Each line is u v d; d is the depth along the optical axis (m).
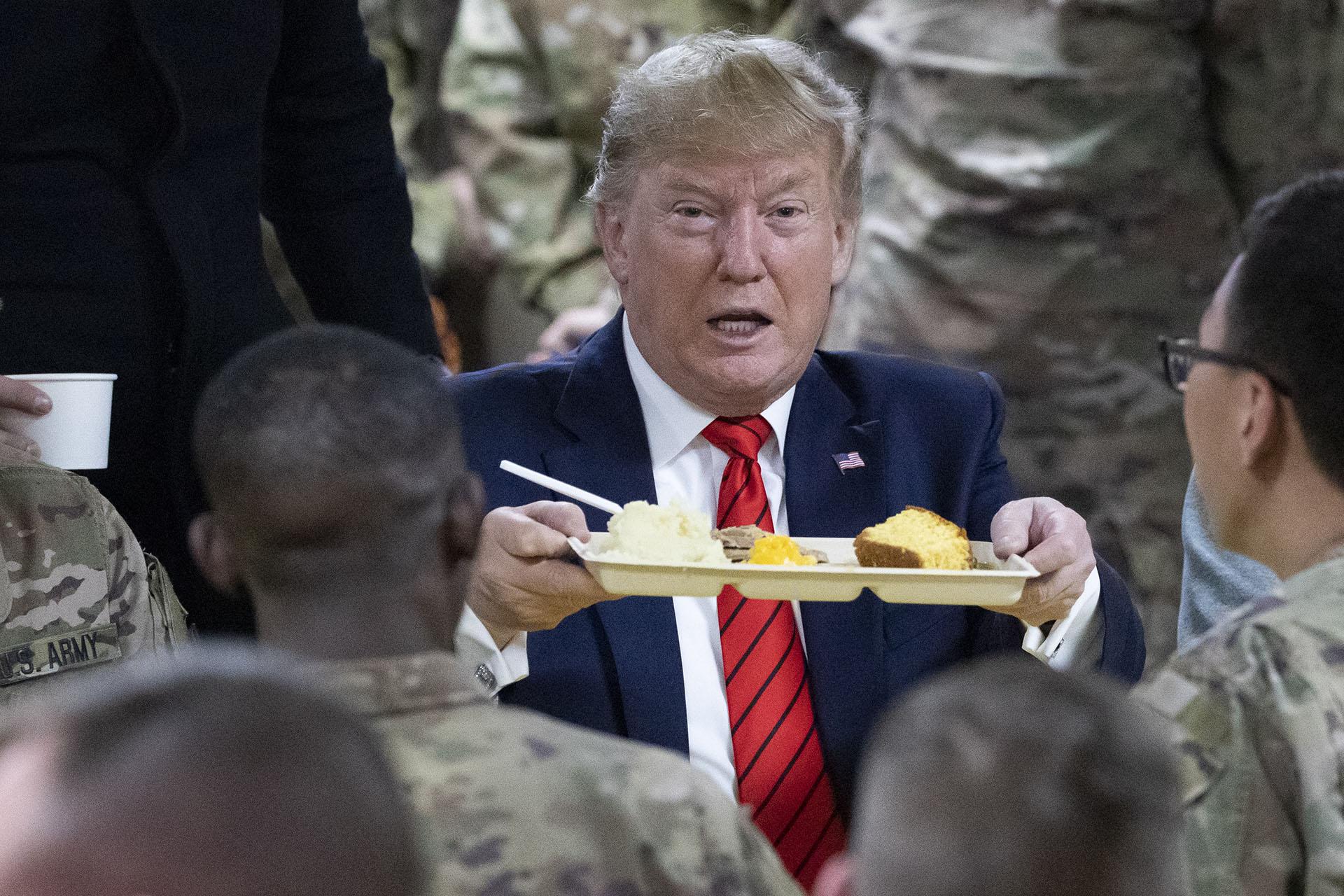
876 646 7.35
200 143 8.49
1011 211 12.62
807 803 7.09
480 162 16.00
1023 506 7.13
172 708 3.27
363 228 9.66
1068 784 3.27
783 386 7.45
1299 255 5.27
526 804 4.43
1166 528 12.77
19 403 7.07
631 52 15.62
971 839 3.26
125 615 6.86
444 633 4.76
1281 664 4.95
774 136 7.05
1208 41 12.60
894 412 7.84
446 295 16.66
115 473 8.50
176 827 3.13
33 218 8.09
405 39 17.52
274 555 4.54
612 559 6.32
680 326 7.27
